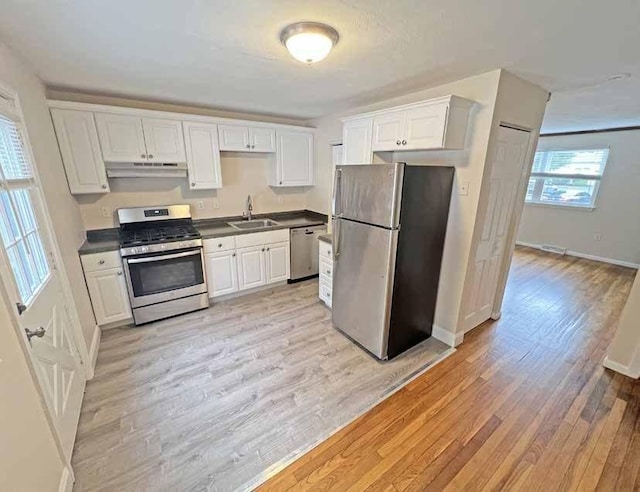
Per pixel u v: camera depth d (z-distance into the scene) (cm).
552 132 539
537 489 146
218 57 190
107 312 278
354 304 261
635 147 467
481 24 146
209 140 330
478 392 210
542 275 449
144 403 197
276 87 255
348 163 301
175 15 139
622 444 169
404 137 238
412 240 230
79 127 258
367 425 183
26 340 125
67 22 143
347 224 254
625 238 492
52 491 127
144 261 282
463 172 237
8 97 158
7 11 130
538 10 132
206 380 220
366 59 191
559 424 183
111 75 224
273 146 379
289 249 388
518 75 218
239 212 402
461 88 230
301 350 258
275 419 186
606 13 132
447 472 154
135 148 288
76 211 276
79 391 194
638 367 220
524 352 258
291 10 134
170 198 346
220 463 158
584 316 323
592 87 246
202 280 322
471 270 255
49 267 181
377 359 247
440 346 267
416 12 135
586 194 531
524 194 282
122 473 152
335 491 145
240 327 294
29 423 117
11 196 143
